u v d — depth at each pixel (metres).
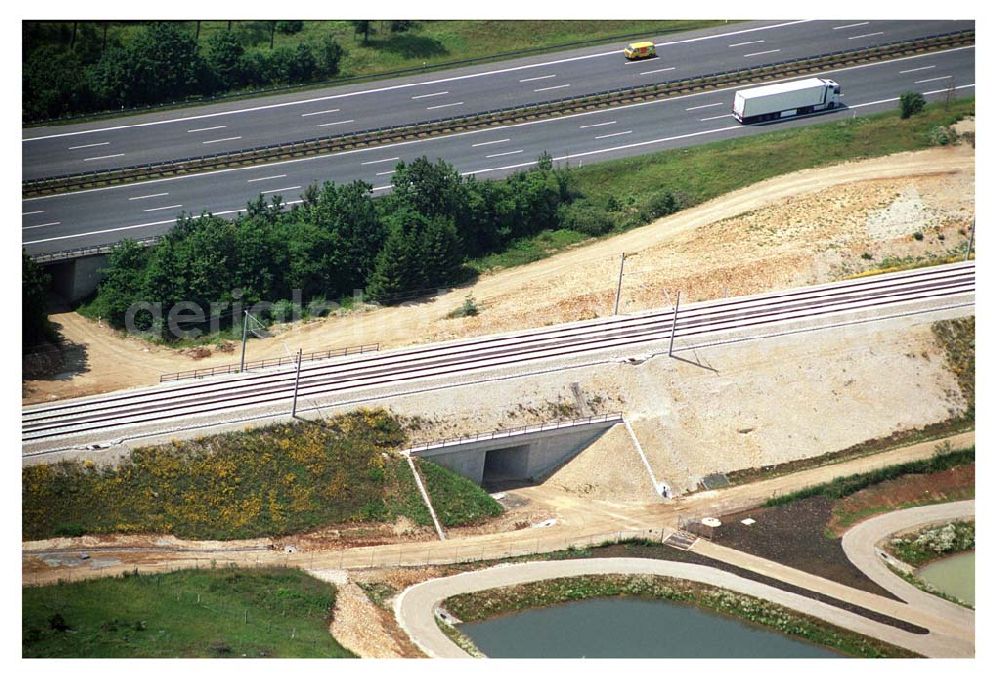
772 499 197.00
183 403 192.25
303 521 181.88
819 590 178.12
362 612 166.25
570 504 196.62
